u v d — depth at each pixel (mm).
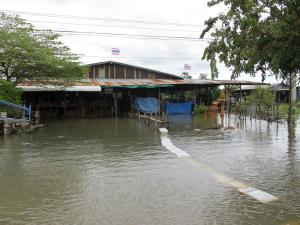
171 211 6871
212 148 13633
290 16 7492
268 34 7734
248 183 8680
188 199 7543
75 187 8508
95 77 32969
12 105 18781
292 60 7973
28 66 21562
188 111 32875
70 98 30562
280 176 9289
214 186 8453
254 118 26562
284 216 6578
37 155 12438
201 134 17906
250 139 15906
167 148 13664
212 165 10656
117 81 31453
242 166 10484
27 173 9891
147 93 32938
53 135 17781
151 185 8594
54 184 8781
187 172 9828
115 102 31172
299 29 7461
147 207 7098
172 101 34406
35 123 21922
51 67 21938
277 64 7734
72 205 7281
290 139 15711
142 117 26422
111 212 6863
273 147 13656
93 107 31328
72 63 22969
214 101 34594
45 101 29828
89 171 10039
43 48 21734
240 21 8109
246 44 8242
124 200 7531
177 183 8734
